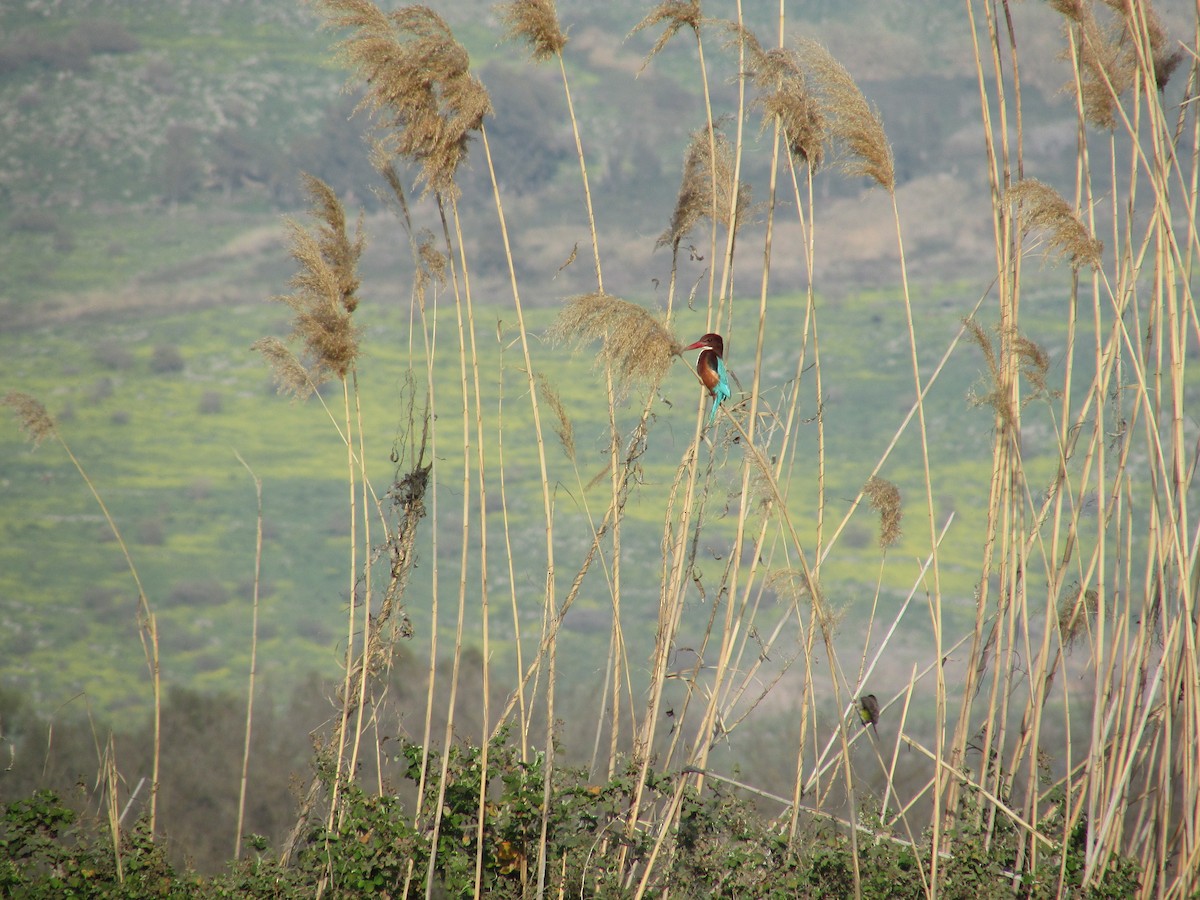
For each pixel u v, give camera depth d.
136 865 25.25
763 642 26.83
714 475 26.02
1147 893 25.44
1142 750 27.38
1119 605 27.16
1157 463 25.80
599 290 26.08
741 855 24.50
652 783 25.38
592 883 24.61
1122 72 28.19
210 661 181.12
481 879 24.64
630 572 182.50
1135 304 27.00
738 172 25.94
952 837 26.42
